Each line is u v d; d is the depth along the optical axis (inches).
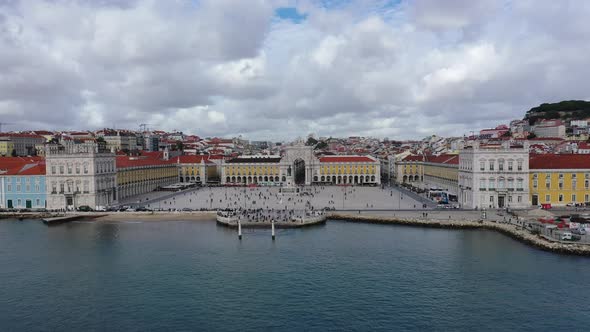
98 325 2192.4
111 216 5241.1
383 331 2087.8
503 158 5147.6
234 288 2655.0
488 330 2106.3
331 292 2573.8
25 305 2444.6
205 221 4923.7
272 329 2117.4
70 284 2758.4
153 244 3767.2
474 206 5236.2
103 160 5984.3
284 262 3186.5
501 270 2942.9
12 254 3457.2
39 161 6550.2
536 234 3722.9
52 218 4857.3
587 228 3646.7
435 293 2551.7
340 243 3759.8
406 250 3489.2
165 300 2485.2
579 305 2381.9
